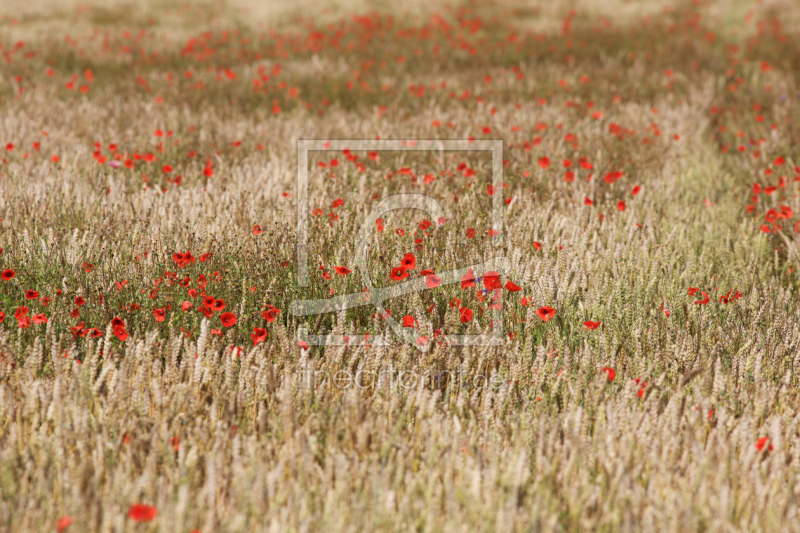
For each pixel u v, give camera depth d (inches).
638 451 197.9
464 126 636.1
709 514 176.9
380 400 222.1
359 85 826.8
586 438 199.0
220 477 185.9
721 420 214.7
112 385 213.3
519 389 237.9
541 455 194.1
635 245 353.7
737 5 1358.3
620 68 905.5
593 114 634.8
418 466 207.3
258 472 187.0
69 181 440.8
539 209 405.7
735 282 328.5
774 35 1080.2
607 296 297.3
